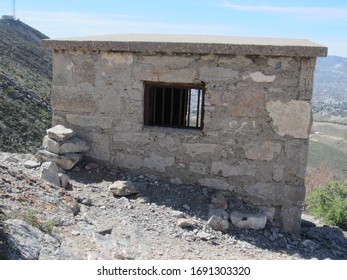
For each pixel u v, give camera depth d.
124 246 4.58
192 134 6.24
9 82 27.84
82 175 6.57
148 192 6.19
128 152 6.60
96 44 6.36
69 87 6.77
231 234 5.57
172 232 5.29
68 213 5.07
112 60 6.46
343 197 8.48
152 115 6.76
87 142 6.82
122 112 6.55
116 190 6.01
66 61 6.71
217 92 6.04
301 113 5.79
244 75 5.91
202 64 6.04
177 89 6.78
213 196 6.06
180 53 6.10
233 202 6.09
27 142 22.45
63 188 5.97
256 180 6.06
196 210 5.84
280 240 5.70
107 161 6.75
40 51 46.16
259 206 6.08
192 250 4.89
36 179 5.87
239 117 6.01
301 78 5.71
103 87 6.59
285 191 5.97
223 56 5.94
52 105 6.90
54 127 6.79
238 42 6.08
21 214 4.36
